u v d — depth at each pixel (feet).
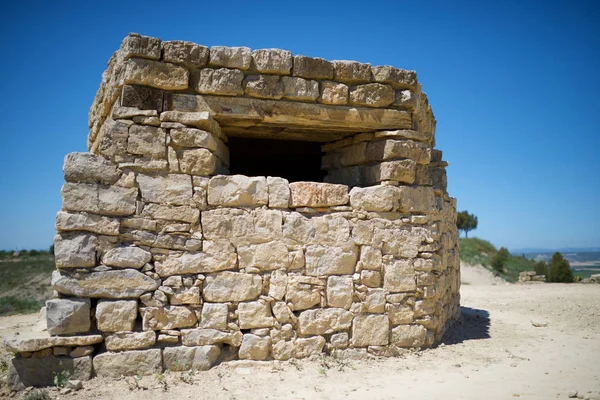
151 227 18.28
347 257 20.38
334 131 22.56
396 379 17.70
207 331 18.39
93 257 17.57
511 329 27.58
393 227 21.25
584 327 28.40
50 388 16.43
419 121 23.59
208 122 19.03
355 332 20.16
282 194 19.85
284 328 19.25
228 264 18.92
